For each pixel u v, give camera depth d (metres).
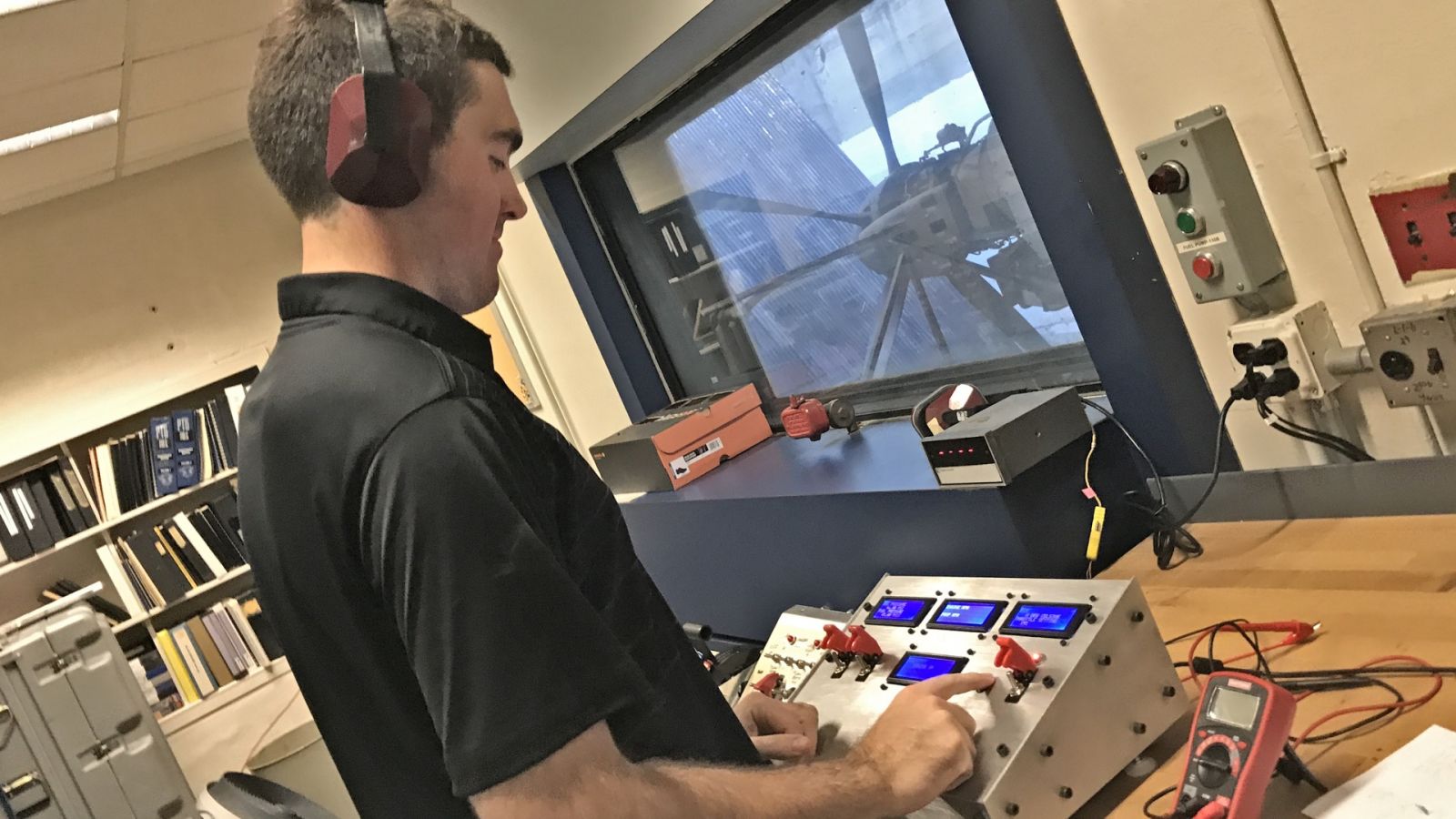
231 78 3.56
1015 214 1.92
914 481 1.63
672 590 2.34
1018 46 1.49
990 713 1.02
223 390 4.33
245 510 0.82
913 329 2.25
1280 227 1.32
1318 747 0.94
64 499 3.95
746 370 2.76
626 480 2.47
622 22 2.10
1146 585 1.42
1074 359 1.91
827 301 2.43
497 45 0.91
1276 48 1.23
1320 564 1.27
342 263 0.83
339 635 0.78
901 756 0.93
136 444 4.05
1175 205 1.36
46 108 3.15
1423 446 1.27
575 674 0.68
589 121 2.53
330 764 3.86
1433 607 1.09
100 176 4.05
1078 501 1.51
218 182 4.34
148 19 2.83
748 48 2.29
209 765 3.92
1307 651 1.11
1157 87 1.38
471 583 0.67
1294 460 1.41
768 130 2.35
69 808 3.29
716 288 2.72
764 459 2.28
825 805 0.84
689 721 0.92
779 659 1.50
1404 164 1.17
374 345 0.77
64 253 4.14
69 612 3.35
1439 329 1.15
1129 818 0.97
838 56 2.12
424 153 0.79
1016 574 1.48
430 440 0.70
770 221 2.47
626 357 2.97
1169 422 1.52
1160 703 1.05
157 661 3.98
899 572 1.67
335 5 0.83
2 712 3.22
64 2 2.54
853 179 2.23
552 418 3.63
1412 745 0.87
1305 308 1.31
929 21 1.90
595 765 0.68
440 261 0.84
